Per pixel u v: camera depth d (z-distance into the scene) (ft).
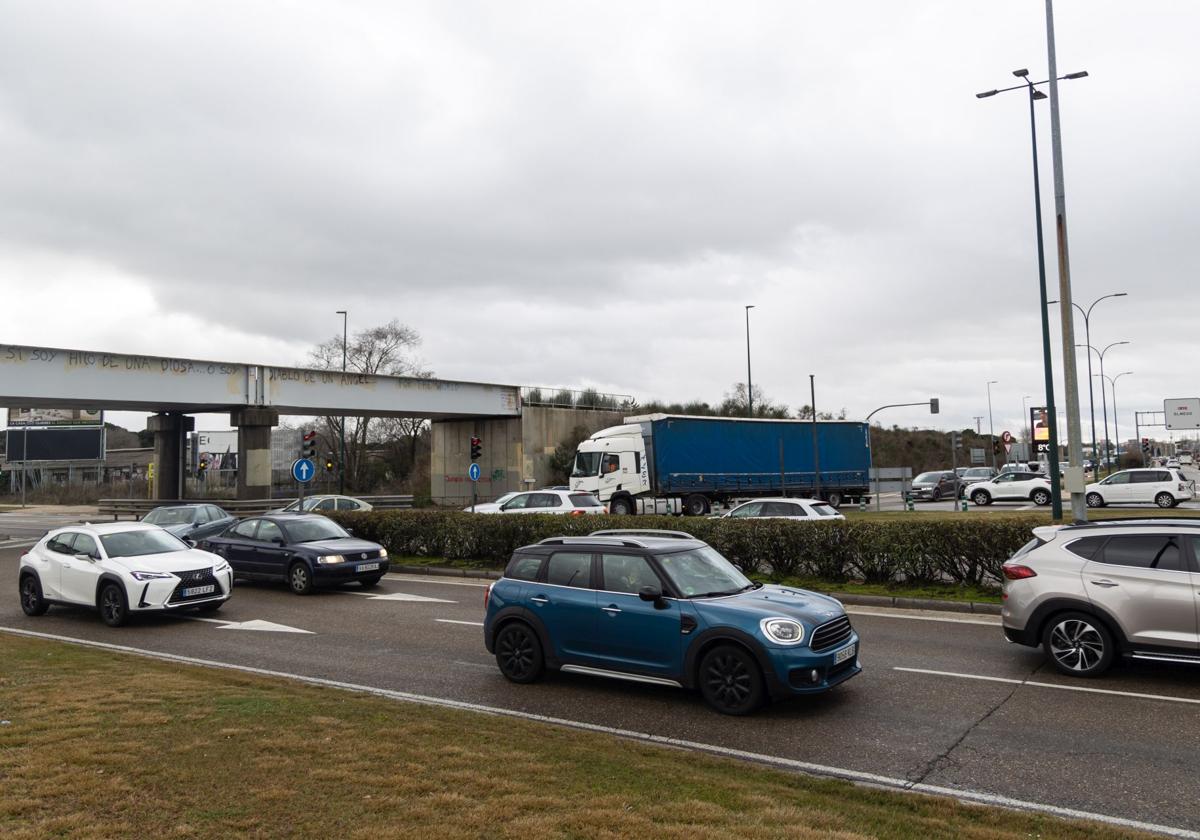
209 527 71.92
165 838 13.65
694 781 17.17
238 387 105.50
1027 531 42.73
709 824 14.55
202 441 241.35
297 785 16.19
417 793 15.85
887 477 118.62
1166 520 28.58
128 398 95.04
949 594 43.32
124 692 23.99
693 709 25.00
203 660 32.71
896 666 30.07
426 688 27.89
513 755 18.44
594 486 104.99
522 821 14.44
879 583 46.47
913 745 21.45
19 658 29.78
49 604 45.21
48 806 14.97
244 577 54.44
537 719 24.21
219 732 19.76
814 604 25.53
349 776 16.71
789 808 15.66
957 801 16.89
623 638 26.23
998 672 29.04
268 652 34.14
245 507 104.01
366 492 182.19
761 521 50.67
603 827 14.25
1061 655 28.45
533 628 28.19
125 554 43.09
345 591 52.47
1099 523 29.35
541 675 28.66
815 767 19.95
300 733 19.84
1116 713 23.95
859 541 46.85
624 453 105.81
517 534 59.67
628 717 24.32
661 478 106.52
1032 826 15.57
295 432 209.77
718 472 111.96
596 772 17.54
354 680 29.12
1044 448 71.46
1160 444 532.32
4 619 43.50
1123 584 27.55
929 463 269.44
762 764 20.29
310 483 185.98
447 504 146.72
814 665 23.68
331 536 54.49
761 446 116.78
